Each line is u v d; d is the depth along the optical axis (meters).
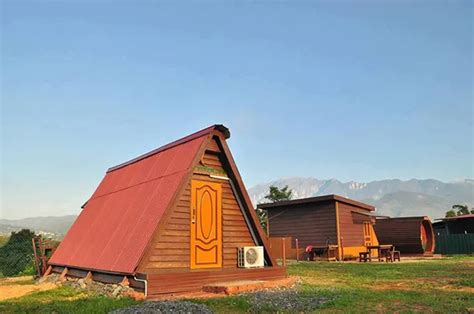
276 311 10.01
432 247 37.81
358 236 31.67
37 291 14.21
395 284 15.44
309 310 10.11
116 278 13.37
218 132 15.07
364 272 19.83
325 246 28.80
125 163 19.89
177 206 13.98
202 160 15.04
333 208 30.05
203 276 13.36
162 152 16.67
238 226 15.80
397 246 36.91
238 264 15.39
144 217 13.93
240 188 15.59
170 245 13.52
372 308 10.26
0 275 21.88
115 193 18.12
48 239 24.31
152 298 11.78
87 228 17.97
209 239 14.73
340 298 11.45
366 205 32.66
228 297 11.55
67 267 17.14
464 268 21.36
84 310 10.09
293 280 15.45
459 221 41.94
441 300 11.28
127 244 13.56
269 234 33.19
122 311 9.60
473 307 10.17
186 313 9.42
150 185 15.31
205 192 14.95
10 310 10.58
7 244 23.80
